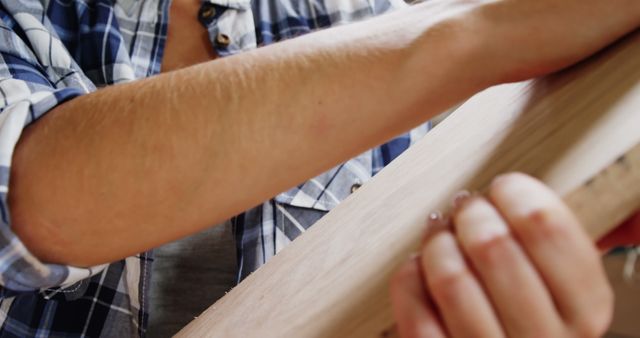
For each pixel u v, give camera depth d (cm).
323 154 29
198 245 70
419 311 19
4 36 53
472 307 17
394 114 29
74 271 33
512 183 19
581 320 17
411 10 33
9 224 30
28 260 30
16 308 60
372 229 32
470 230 18
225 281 68
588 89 25
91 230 30
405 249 26
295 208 70
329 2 84
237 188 30
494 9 29
